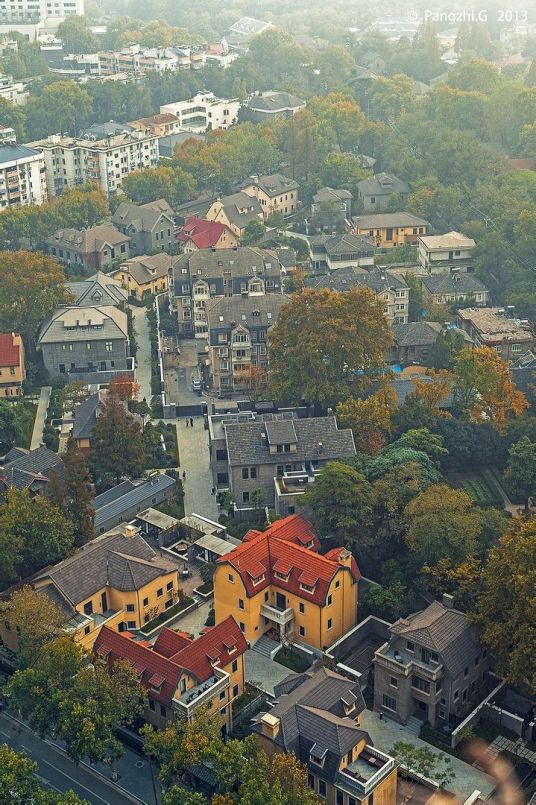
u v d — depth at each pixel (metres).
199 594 157.75
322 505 158.88
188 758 115.25
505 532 147.50
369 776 115.31
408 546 155.12
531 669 126.19
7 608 140.12
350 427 183.75
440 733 130.50
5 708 138.00
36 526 155.25
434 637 130.88
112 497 178.50
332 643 145.88
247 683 138.00
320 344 194.12
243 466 175.62
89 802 119.06
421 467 168.00
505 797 120.62
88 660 130.75
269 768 112.31
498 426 188.38
